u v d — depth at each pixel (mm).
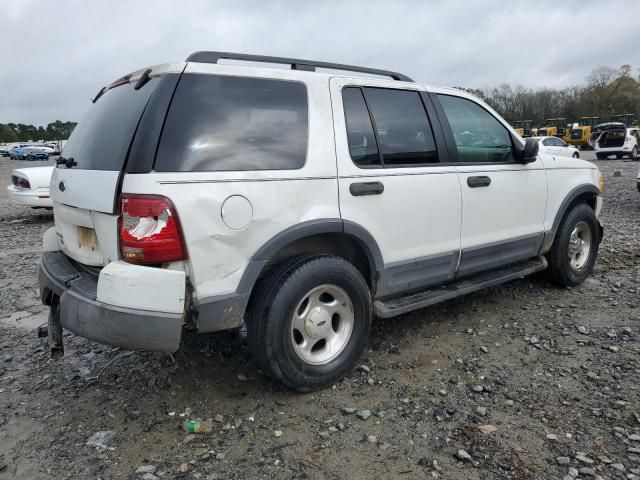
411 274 3582
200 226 2609
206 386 3225
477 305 4570
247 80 2936
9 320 4543
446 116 3873
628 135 26594
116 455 2572
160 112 2627
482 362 3486
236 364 3502
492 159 4168
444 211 3703
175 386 3234
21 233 9062
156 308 2502
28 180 9383
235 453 2561
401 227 3455
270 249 2844
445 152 3787
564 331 3959
